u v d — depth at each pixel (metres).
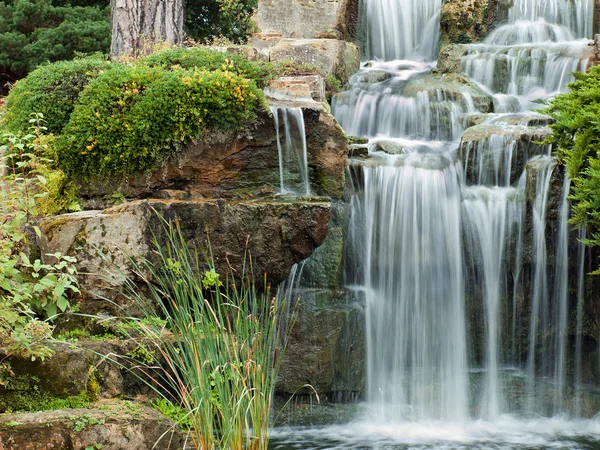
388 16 13.14
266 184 7.83
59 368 5.52
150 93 7.73
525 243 8.05
